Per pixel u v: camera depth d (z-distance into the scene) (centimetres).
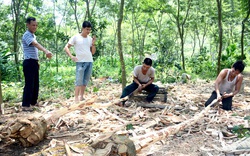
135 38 2291
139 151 327
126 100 581
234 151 346
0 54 1073
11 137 356
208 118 488
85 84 596
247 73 1448
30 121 366
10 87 832
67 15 1780
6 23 1285
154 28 2064
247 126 432
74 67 1734
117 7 1306
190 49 3192
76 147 355
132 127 436
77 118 485
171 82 1041
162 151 350
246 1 1102
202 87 916
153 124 456
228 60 1484
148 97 605
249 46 1986
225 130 425
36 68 557
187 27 1945
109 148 277
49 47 1886
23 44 542
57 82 891
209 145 371
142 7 1373
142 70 593
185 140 389
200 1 1612
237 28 2269
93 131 424
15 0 1148
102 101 645
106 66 1589
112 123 463
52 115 403
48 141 385
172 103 623
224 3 1639
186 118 497
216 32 2027
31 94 564
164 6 1337
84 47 571
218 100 525
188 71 1427
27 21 532
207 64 1480
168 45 1467
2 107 530
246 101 675
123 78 711
